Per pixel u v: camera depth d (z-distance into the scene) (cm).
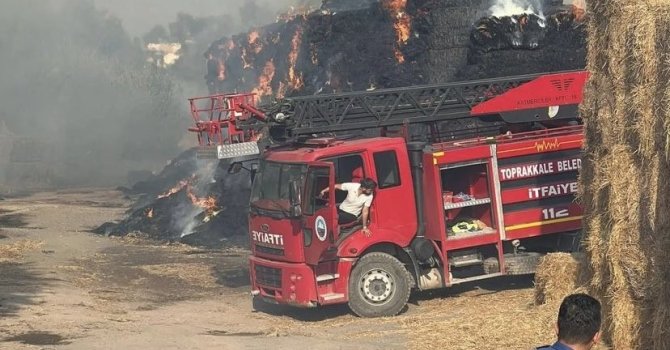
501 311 1395
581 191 1249
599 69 1195
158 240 2705
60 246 2536
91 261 2294
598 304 529
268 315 1620
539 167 1653
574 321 522
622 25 1120
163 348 1273
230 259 2311
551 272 1337
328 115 1752
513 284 1727
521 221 1644
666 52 1045
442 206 1589
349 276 1540
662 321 1057
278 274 1577
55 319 1508
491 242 1625
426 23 2884
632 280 1093
